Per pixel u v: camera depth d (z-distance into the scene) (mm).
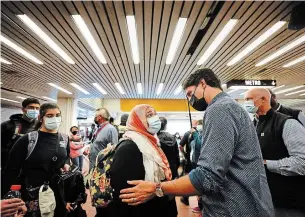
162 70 6449
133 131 1496
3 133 2252
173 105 13812
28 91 9273
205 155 973
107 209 1381
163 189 1006
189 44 4426
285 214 1550
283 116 1646
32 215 1610
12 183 1651
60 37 3986
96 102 13953
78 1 2896
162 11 3207
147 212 1364
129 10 3143
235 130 1014
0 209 1252
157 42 4332
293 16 2980
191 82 1273
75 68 6031
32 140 1782
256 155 1051
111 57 5199
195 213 3879
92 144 3654
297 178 1538
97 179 1406
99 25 3590
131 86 9000
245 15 3277
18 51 4629
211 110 1062
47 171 1777
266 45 4469
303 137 1476
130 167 1310
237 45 4496
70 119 11617
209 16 3426
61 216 1767
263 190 1029
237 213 992
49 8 3043
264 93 1760
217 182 924
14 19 3307
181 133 14430
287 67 6137
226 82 8133
